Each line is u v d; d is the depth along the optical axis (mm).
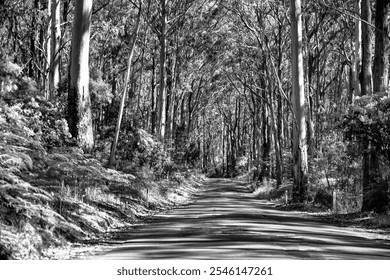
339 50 50750
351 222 21469
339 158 29672
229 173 112000
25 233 10906
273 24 47719
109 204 20219
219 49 53938
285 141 57469
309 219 23312
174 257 10930
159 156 35750
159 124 43125
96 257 11078
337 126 22516
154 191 31000
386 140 21359
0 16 30516
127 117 36906
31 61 32938
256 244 13297
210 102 90625
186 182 56125
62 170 15695
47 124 18375
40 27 34000
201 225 18938
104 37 41750
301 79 31766
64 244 12531
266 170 55625
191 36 51188
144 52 49281
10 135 12398
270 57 41969
